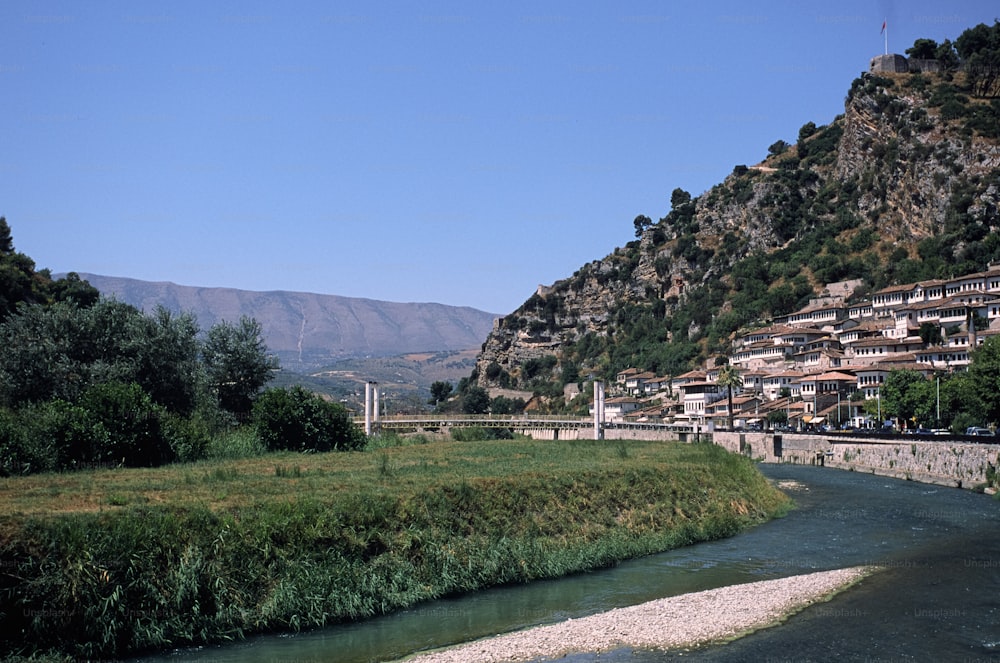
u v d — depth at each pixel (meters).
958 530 56.53
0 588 30.36
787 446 127.69
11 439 56.41
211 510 38.62
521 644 32.25
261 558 36.50
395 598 38.09
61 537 32.62
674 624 34.53
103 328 82.88
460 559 42.41
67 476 53.16
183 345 86.50
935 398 130.50
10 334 79.31
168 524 35.53
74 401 73.88
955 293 177.00
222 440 76.56
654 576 44.75
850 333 192.12
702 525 56.69
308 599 35.56
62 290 136.25
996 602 37.28
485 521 46.34
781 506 68.88
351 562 38.69
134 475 54.25
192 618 33.12
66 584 31.22
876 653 30.64
